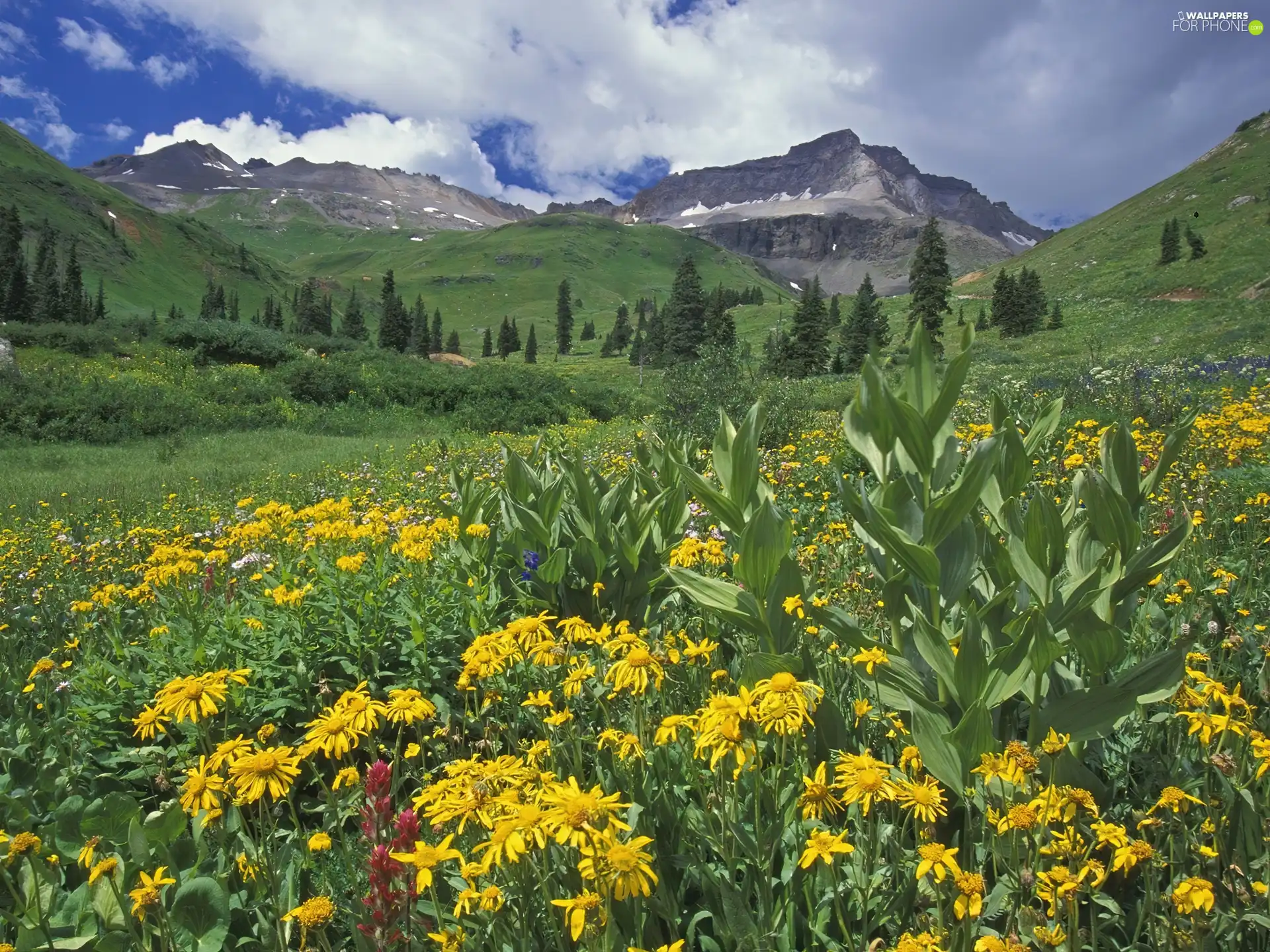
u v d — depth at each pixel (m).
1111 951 1.65
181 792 2.21
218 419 22.98
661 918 1.81
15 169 167.50
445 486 10.41
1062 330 61.34
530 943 1.66
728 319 68.25
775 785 1.81
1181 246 83.19
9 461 16.70
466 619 3.59
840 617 2.26
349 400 27.70
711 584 2.67
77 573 6.62
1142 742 2.36
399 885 1.61
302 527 5.85
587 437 19.44
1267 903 1.54
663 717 2.42
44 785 2.64
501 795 1.56
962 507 2.15
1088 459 5.60
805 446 10.26
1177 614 3.00
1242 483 4.97
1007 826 1.61
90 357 34.06
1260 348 23.67
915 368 2.38
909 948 1.38
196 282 179.75
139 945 1.69
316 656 3.25
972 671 2.05
